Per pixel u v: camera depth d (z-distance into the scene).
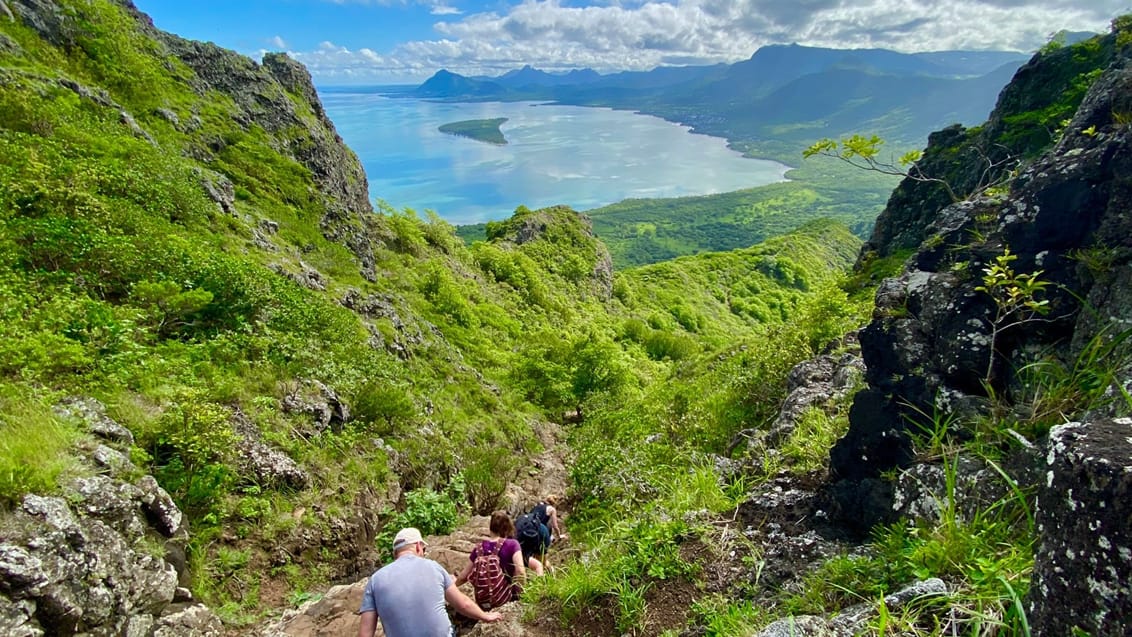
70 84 15.89
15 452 3.99
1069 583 1.76
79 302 7.63
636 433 10.12
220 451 6.39
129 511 4.38
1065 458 1.85
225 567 5.71
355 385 10.42
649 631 3.49
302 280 14.88
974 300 3.29
